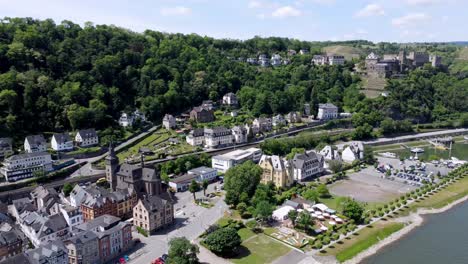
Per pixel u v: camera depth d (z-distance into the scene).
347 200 171.88
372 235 153.50
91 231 134.12
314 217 166.75
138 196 183.75
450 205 188.38
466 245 146.88
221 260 133.88
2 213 165.50
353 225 160.25
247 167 187.12
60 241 127.00
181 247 124.62
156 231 156.12
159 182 189.25
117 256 138.00
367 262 135.25
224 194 198.75
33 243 143.75
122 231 140.50
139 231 155.88
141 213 155.00
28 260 115.88
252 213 162.75
